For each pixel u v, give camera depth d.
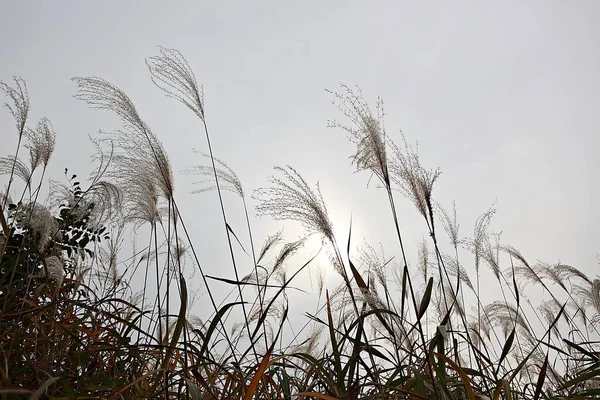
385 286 1.92
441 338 1.64
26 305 1.90
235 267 2.01
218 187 2.17
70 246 2.33
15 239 2.16
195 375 1.59
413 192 1.89
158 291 2.08
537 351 2.27
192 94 2.32
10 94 2.21
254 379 1.48
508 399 1.59
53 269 1.84
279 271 2.08
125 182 2.22
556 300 2.64
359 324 1.68
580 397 1.75
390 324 1.80
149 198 2.26
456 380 1.82
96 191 2.22
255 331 1.77
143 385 1.75
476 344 2.32
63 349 1.81
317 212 1.87
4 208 2.17
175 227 2.15
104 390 1.63
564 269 2.75
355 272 1.76
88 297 2.21
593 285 2.69
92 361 1.81
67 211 2.33
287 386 1.70
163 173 2.12
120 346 1.70
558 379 2.06
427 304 1.64
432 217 1.87
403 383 1.70
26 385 1.64
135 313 2.11
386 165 1.88
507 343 1.77
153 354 1.78
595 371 1.72
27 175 2.20
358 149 1.90
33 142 2.19
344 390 1.63
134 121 2.14
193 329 1.82
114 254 2.46
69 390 1.29
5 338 1.68
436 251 1.86
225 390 1.71
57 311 1.90
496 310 2.45
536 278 2.70
